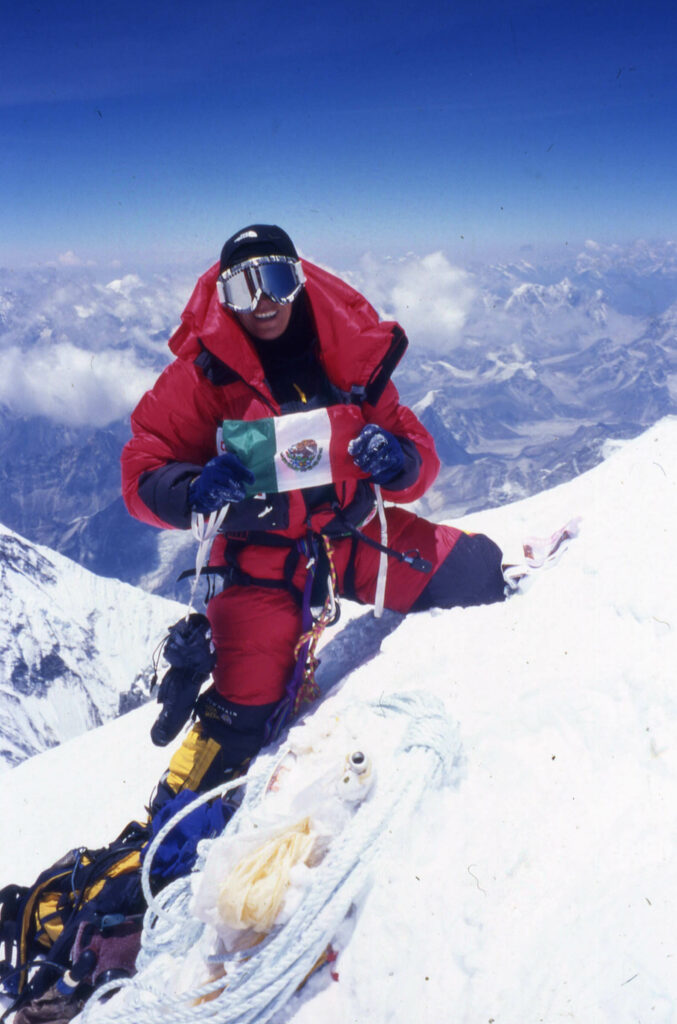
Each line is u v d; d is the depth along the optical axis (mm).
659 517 2877
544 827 1869
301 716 3289
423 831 2035
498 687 2482
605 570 2717
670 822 1681
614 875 1638
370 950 1856
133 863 2959
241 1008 1872
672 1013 1328
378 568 3529
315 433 3025
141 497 3164
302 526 3258
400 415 3367
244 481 2934
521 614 2887
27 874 4270
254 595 3326
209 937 2250
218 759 3316
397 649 3252
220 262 3025
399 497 3352
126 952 2711
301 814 2146
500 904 1745
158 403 3160
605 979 1448
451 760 2203
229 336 2977
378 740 2463
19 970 2824
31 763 5688
